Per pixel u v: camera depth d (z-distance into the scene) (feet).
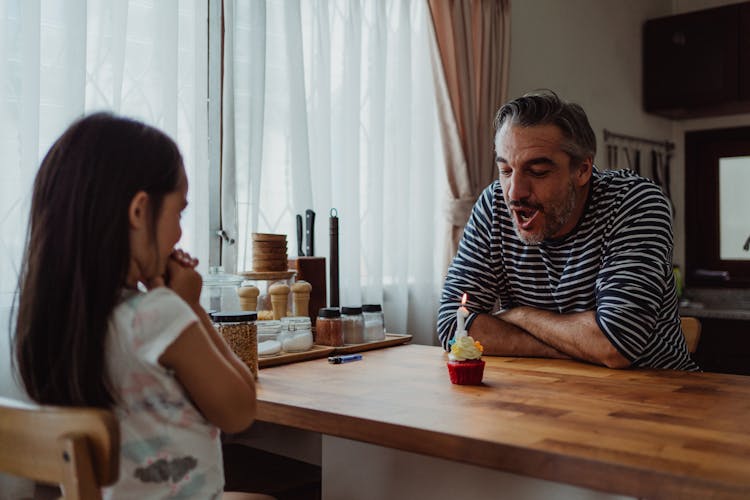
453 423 3.31
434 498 3.91
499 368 4.83
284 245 5.94
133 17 6.20
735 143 13.55
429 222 9.37
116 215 2.72
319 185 7.86
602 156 12.77
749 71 12.16
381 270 8.63
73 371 2.69
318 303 6.25
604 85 12.89
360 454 4.23
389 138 8.95
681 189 14.15
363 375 4.65
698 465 2.64
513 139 4.93
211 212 6.93
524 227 5.06
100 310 2.72
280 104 7.56
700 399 3.84
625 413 3.51
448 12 9.44
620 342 4.74
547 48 11.59
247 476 5.12
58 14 5.67
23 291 2.80
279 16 7.56
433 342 9.43
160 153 2.89
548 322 5.18
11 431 2.57
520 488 3.58
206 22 6.63
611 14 13.15
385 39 8.68
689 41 13.01
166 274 3.34
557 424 3.29
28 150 5.33
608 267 5.09
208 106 6.90
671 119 14.29
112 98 5.87
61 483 2.43
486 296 5.77
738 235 13.44
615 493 2.67
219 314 4.55
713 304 13.37
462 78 9.51
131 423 2.85
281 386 4.28
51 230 2.73
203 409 2.98
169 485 2.91
